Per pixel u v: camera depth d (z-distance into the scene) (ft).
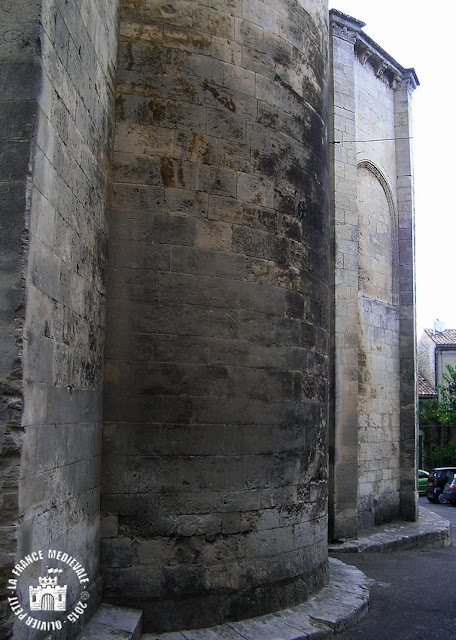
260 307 22.91
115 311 20.52
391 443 47.01
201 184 21.99
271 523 22.40
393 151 50.96
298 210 25.03
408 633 22.34
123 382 20.38
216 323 21.75
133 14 21.97
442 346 118.93
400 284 49.83
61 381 15.56
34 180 13.37
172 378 20.88
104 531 19.63
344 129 43.14
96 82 18.75
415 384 48.85
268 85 24.31
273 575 22.20
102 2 19.34
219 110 22.66
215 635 19.57
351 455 40.01
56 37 14.78
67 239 16.01
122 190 21.01
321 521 25.48
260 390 22.58
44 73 13.88
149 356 20.70
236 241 22.50
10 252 12.91
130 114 21.40
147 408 20.51
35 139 13.37
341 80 43.60
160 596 19.79
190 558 20.39
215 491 21.11
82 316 17.65
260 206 23.36
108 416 20.12
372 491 44.16
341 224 41.73
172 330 21.03
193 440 20.94
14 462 12.48
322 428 26.08
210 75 22.62
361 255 45.75
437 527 45.06
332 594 24.79
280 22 25.30
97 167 19.13
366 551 38.11
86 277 18.02
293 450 23.65
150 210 21.20
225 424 21.57
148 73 21.77
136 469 20.18
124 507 19.92
